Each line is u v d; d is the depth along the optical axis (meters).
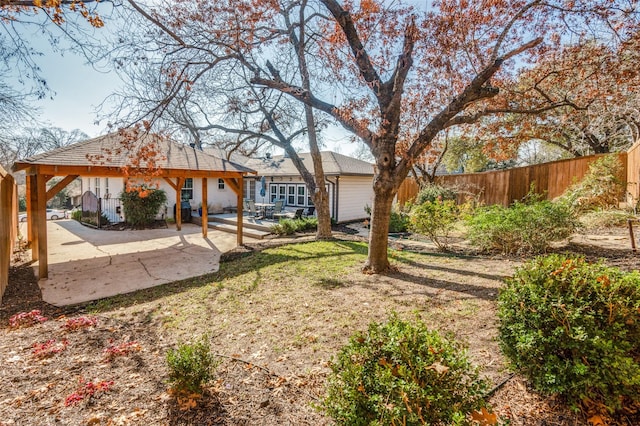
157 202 14.34
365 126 5.89
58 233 12.48
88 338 3.85
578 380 2.20
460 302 4.43
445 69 6.14
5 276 5.98
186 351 2.69
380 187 6.00
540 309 2.37
